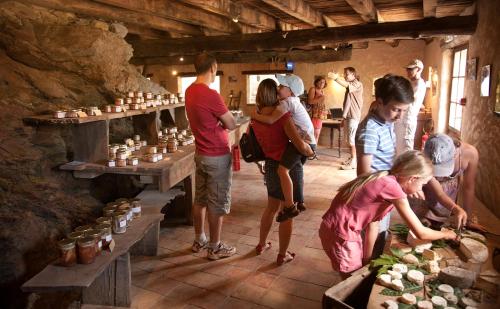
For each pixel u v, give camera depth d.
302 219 4.08
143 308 2.52
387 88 2.03
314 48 7.98
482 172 4.35
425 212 2.45
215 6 4.27
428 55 7.76
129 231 2.80
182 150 3.74
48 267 2.28
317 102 6.66
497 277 1.73
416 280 1.73
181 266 3.08
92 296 2.57
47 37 3.73
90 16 4.82
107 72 3.86
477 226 2.26
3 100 3.25
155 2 4.32
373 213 1.99
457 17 4.85
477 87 4.61
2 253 3.03
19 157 3.08
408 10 5.56
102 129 3.16
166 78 10.17
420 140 7.40
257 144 2.94
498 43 3.86
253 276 2.92
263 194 5.03
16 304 3.04
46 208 3.21
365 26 5.42
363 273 1.85
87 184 3.57
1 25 3.64
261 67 9.40
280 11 5.57
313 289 2.73
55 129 3.27
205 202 3.20
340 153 7.71
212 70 3.00
